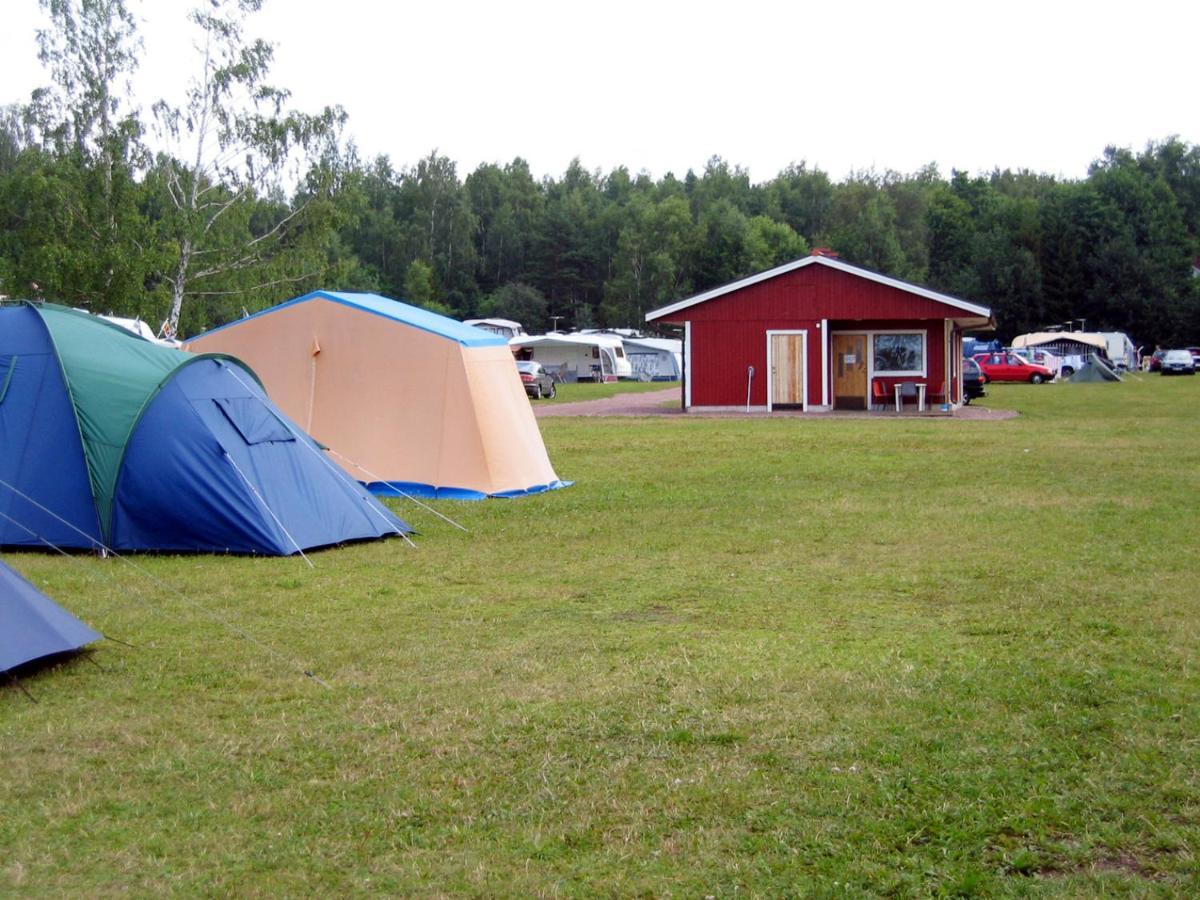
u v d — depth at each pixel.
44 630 6.61
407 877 4.22
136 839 4.54
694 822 4.63
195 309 39.06
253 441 10.53
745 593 8.61
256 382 11.26
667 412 31.33
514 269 97.50
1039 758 5.17
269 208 40.47
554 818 4.69
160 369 10.43
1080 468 16.23
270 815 4.75
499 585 8.98
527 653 6.96
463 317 92.38
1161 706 5.82
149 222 37.66
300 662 6.82
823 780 4.97
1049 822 4.56
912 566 9.52
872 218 94.00
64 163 35.69
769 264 92.06
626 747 5.40
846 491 14.18
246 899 4.09
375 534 10.96
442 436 13.88
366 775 5.13
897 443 20.52
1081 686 6.16
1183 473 15.53
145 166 37.59
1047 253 81.81
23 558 9.91
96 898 4.09
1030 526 11.34
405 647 7.14
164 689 6.33
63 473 10.19
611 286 92.06
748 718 5.73
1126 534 10.80
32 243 36.19
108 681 6.47
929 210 98.50
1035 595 8.34
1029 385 47.28
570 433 23.52
